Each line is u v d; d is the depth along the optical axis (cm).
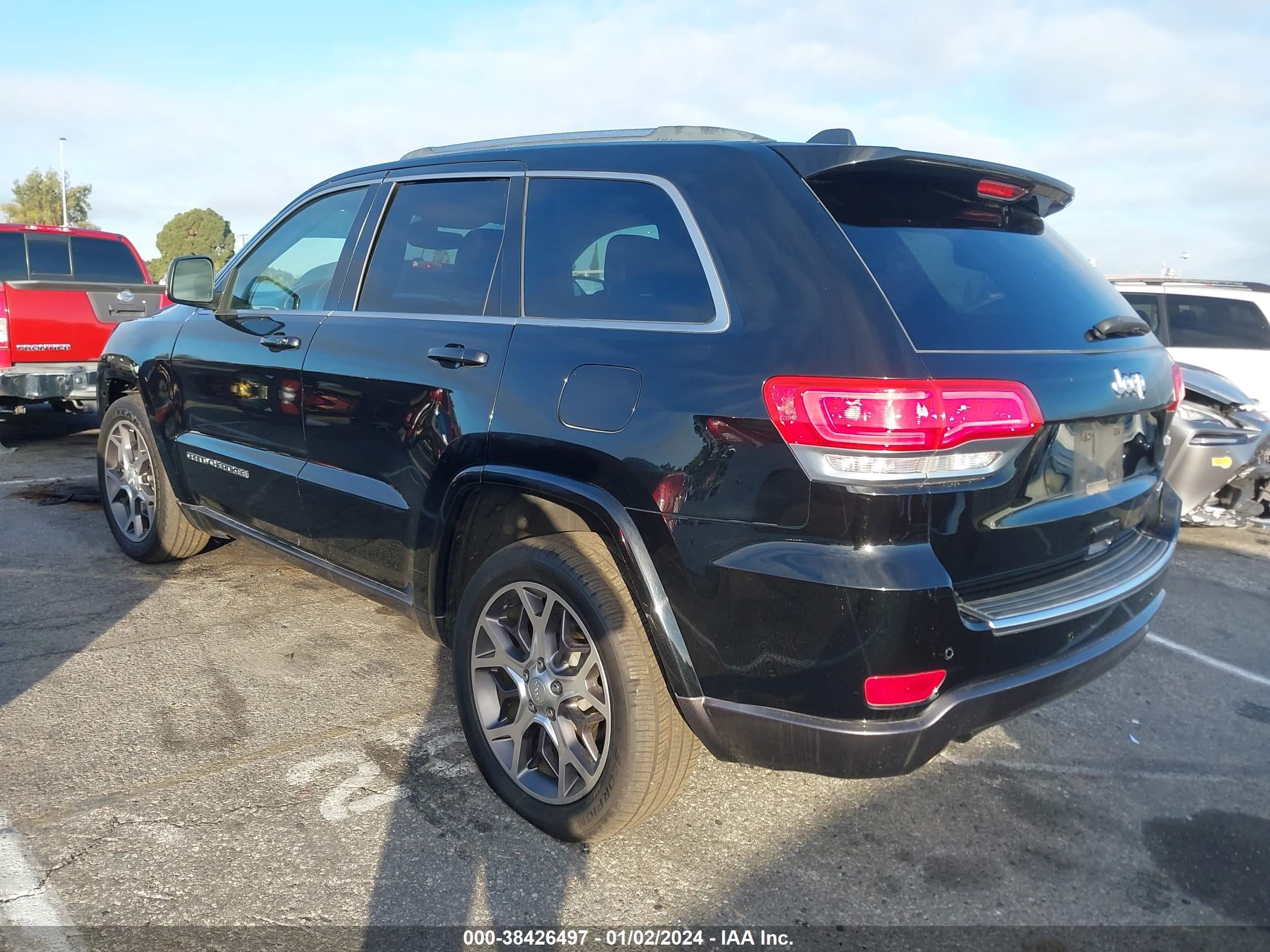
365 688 342
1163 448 289
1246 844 274
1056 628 225
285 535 359
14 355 726
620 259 252
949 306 220
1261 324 749
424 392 282
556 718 256
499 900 233
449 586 289
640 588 226
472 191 302
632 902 235
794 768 220
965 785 301
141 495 453
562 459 242
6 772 274
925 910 238
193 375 396
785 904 238
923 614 197
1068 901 244
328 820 261
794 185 229
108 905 221
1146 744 334
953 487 203
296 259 369
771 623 208
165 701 324
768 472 206
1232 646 437
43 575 445
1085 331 249
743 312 221
